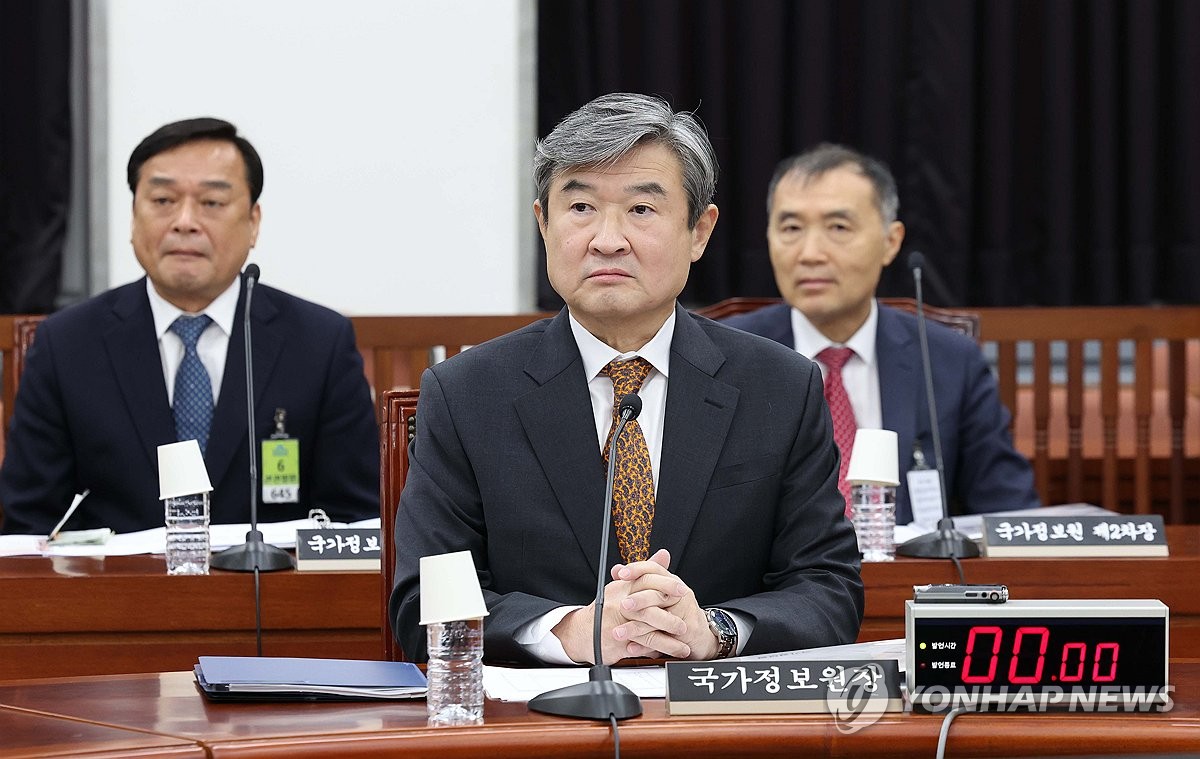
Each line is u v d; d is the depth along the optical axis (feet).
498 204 36.70
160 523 23.44
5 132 35.86
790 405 16.22
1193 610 19.72
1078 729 12.09
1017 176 37.76
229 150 24.04
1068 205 37.35
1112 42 37.11
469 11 36.37
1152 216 37.37
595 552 15.61
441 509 15.70
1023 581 19.84
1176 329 32.35
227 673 13.24
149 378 23.72
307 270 36.37
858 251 25.05
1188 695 13.08
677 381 16.08
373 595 19.19
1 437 31.01
